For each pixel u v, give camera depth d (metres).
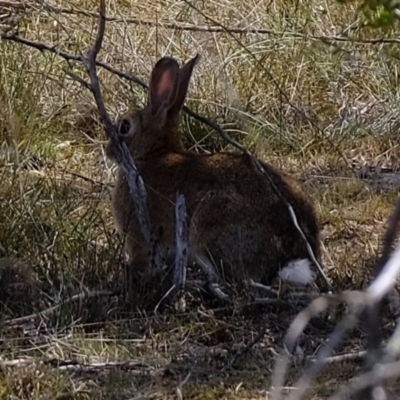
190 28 14.36
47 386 8.43
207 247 10.29
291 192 10.45
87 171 13.45
